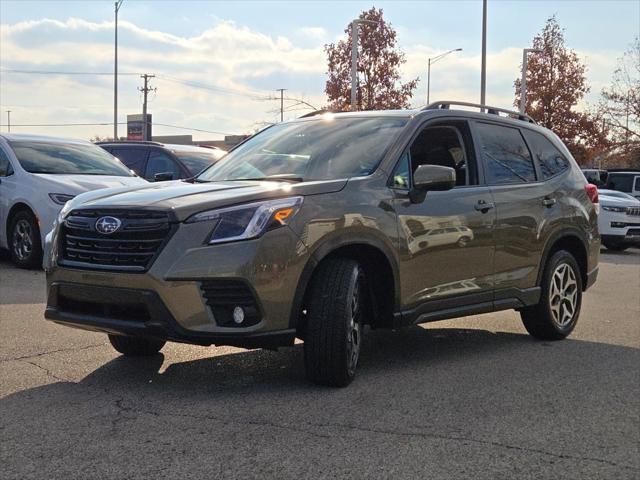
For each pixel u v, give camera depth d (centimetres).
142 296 412
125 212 429
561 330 648
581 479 340
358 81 2998
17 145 1014
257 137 612
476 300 559
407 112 560
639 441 390
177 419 402
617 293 969
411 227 500
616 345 632
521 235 596
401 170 513
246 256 412
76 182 952
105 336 603
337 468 341
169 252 411
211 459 347
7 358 526
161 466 338
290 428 391
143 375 492
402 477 334
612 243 1650
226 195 436
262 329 421
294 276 429
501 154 611
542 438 390
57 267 452
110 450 356
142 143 1226
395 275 489
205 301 411
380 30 2977
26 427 385
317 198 448
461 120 583
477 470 345
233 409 420
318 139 555
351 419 409
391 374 511
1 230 980
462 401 451
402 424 404
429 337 657
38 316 671
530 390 481
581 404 452
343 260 459
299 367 520
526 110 3319
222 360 537
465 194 552
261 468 339
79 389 456
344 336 448
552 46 3306
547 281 630
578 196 677
